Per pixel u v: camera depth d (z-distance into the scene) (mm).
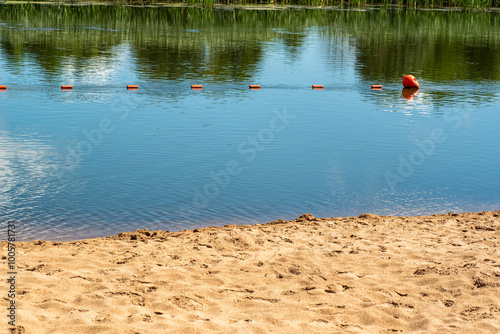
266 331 6953
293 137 19938
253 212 12914
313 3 80938
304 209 13211
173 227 11883
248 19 63344
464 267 9242
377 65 37312
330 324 7246
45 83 28328
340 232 11281
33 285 8047
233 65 35719
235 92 28016
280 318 7395
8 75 30047
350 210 13219
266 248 10242
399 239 10812
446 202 13914
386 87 30578
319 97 27500
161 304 7602
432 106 26047
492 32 57812
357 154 18047
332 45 45906
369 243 10570
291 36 50750
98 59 35938
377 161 17344
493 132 21359
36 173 15008
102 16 61719
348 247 10336
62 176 14875
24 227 11508
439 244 10523
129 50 39781
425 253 10008
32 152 16922
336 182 15242
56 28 50625
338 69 35594
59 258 9320
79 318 7027
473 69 36500
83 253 9641
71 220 12008
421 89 30250
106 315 7172
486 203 13883
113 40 44312
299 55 40531
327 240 10758
